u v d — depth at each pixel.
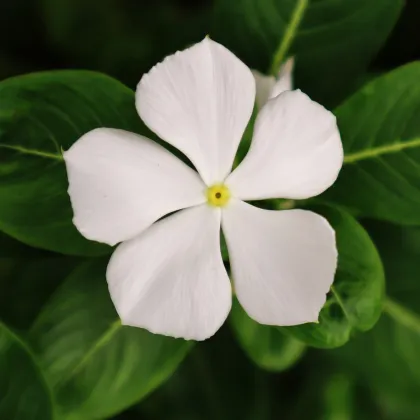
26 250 0.40
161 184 0.36
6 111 0.38
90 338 0.38
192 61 0.36
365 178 0.39
